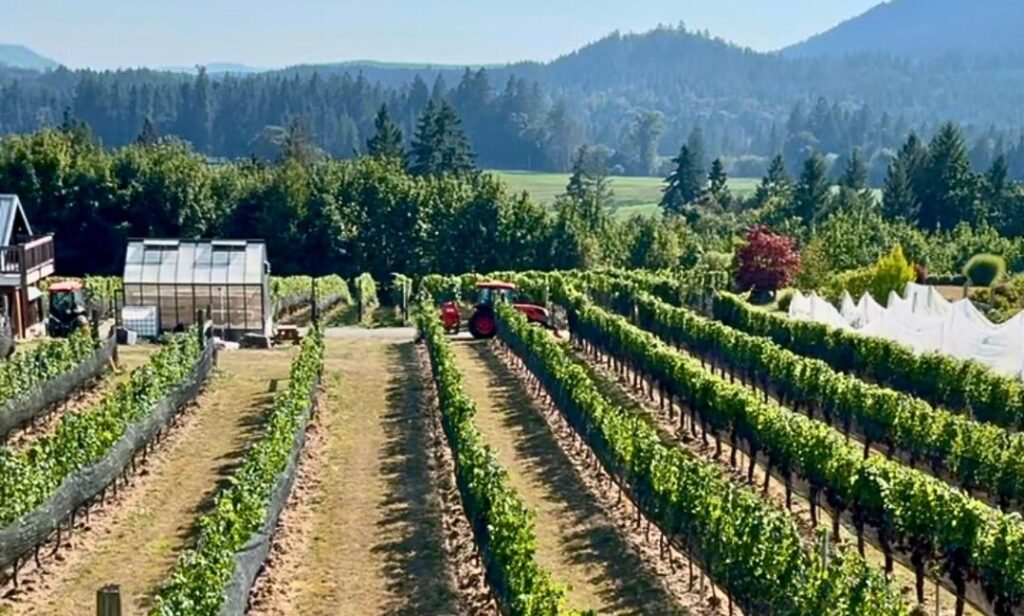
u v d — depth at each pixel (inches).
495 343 1791.3
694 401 1103.0
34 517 733.9
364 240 2972.4
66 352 1245.1
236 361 1545.3
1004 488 848.9
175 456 1055.6
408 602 731.4
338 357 1631.4
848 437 1062.4
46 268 1774.1
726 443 1039.6
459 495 945.5
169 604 558.6
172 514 887.7
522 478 1014.4
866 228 3051.2
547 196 7150.6
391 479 1006.4
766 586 624.4
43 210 2800.2
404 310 2289.6
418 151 4589.1
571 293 1847.9
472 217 2994.6
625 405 1309.1
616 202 7706.7
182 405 1202.6
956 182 3983.8
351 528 871.1
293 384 1109.7
